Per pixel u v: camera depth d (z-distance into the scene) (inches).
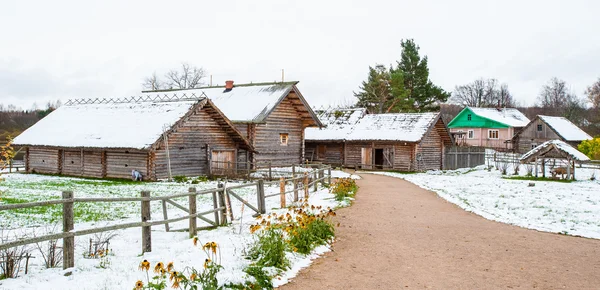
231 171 1334.9
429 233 549.6
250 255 387.2
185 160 1264.8
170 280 295.9
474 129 3120.1
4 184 1064.2
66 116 1546.5
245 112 1552.7
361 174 1612.9
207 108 1309.1
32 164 1488.7
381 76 3061.0
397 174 1619.1
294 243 431.8
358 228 572.1
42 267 352.5
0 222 555.5
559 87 5275.6
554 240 521.3
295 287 340.8
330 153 1977.1
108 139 1240.8
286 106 1676.9
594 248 483.8
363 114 2081.7
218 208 537.6
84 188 983.0
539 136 2684.5
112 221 580.7
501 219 657.0
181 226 557.3
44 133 1466.5
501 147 2965.1
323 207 725.3
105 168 1275.8
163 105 1346.0
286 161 1672.0
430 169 1823.3
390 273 381.4
